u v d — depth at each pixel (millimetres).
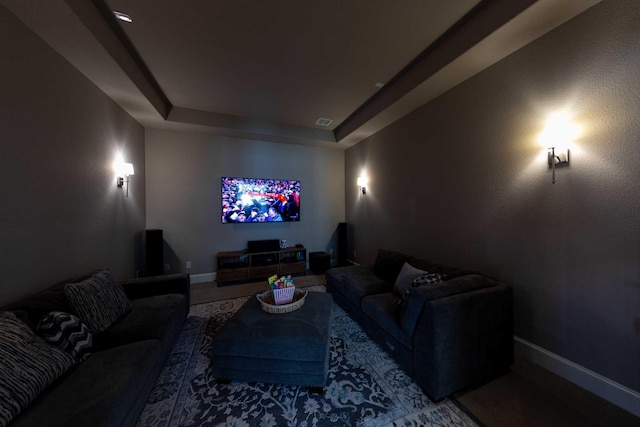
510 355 1964
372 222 4402
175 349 2213
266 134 4312
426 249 3203
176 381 1807
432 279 2117
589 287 1715
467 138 2588
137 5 1849
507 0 1764
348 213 5266
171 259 4145
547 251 1943
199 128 3992
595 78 1644
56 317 1447
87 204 2443
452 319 1650
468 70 2385
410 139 3430
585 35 1678
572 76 1753
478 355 1777
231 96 3357
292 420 1476
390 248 3920
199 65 2639
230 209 4414
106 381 1278
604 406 1576
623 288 1562
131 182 3443
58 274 2051
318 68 2705
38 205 1852
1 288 1557
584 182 1723
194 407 1572
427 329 1648
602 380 1647
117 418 1146
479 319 1779
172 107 3678
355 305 2633
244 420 1477
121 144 3141
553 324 1917
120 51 2252
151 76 2875
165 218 4082
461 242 2703
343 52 2438
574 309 1794
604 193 1629
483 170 2432
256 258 4453
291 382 1712
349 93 3281
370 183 4438
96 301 1817
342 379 1830
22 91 1713
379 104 3402
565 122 1805
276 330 1786
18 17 1659
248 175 4605
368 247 4547
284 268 4504
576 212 1771
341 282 2986
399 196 3688
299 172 5020
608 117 1597
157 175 4023
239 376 1754
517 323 2164
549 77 1882
